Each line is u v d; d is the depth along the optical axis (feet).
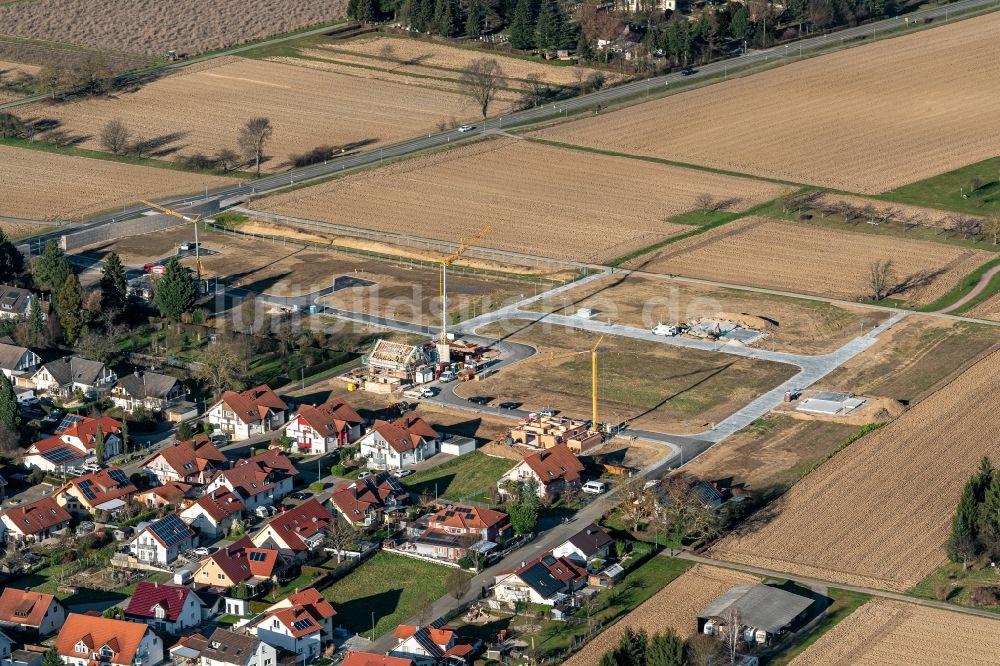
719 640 633.61
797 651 637.71
